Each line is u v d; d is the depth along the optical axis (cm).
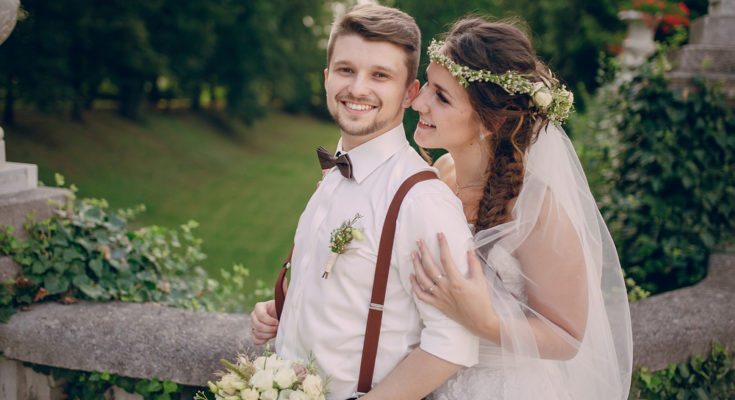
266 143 2447
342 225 147
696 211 346
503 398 156
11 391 221
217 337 208
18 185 262
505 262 160
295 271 162
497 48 161
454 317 139
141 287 268
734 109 355
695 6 822
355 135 154
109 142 1608
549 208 154
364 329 147
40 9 1361
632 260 351
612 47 776
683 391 228
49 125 1521
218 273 780
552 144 161
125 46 1556
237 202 1370
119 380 207
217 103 2886
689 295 262
